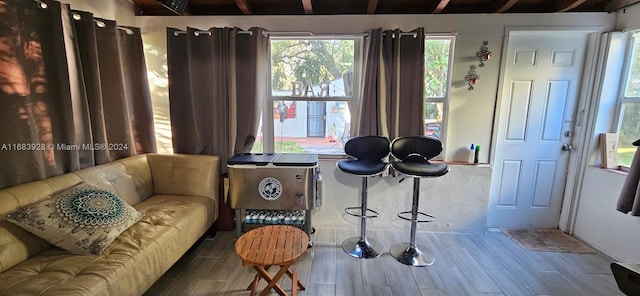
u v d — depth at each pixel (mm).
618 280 1475
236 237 2684
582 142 2811
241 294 1968
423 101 2693
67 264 1498
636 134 2490
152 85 2965
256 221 2625
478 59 2766
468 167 2848
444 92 2895
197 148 2928
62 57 1943
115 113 2482
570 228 2947
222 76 2768
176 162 2701
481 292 2029
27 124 1780
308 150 3082
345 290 2033
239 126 2879
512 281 2158
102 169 2197
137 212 2029
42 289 1290
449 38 2795
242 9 2730
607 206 2549
